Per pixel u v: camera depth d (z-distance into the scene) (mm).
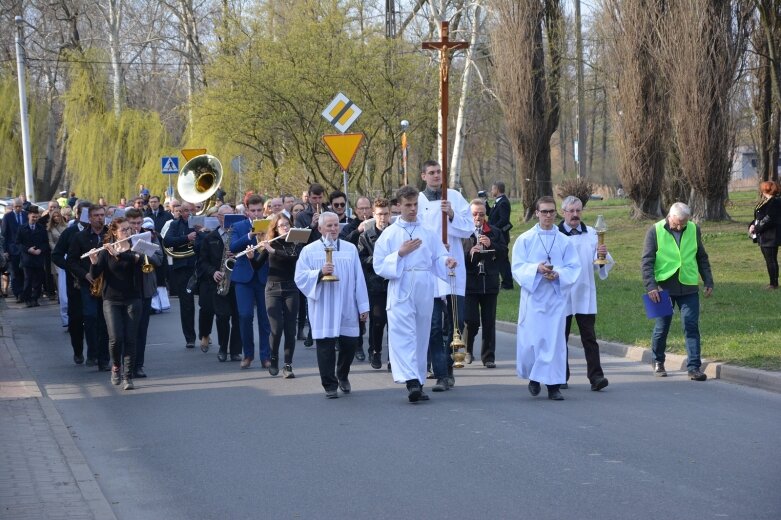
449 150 50344
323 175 35719
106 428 12062
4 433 11227
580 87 53812
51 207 27578
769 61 39719
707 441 10344
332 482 9188
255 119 35469
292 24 36812
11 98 53656
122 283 14586
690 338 14219
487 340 15945
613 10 39562
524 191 46156
